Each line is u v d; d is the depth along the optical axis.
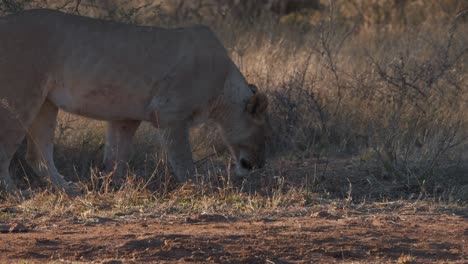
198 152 37.28
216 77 31.88
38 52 29.53
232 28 53.62
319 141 38.84
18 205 27.92
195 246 22.66
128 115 30.95
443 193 30.47
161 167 32.94
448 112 39.16
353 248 23.06
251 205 27.94
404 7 60.34
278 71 43.25
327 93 41.75
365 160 35.44
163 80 30.80
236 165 33.75
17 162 34.00
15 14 29.84
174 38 31.11
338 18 54.78
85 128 36.94
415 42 48.28
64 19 29.94
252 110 32.91
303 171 34.38
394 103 40.38
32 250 22.17
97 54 29.89
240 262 21.67
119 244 22.77
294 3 65.00
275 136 38.75
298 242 23.38
